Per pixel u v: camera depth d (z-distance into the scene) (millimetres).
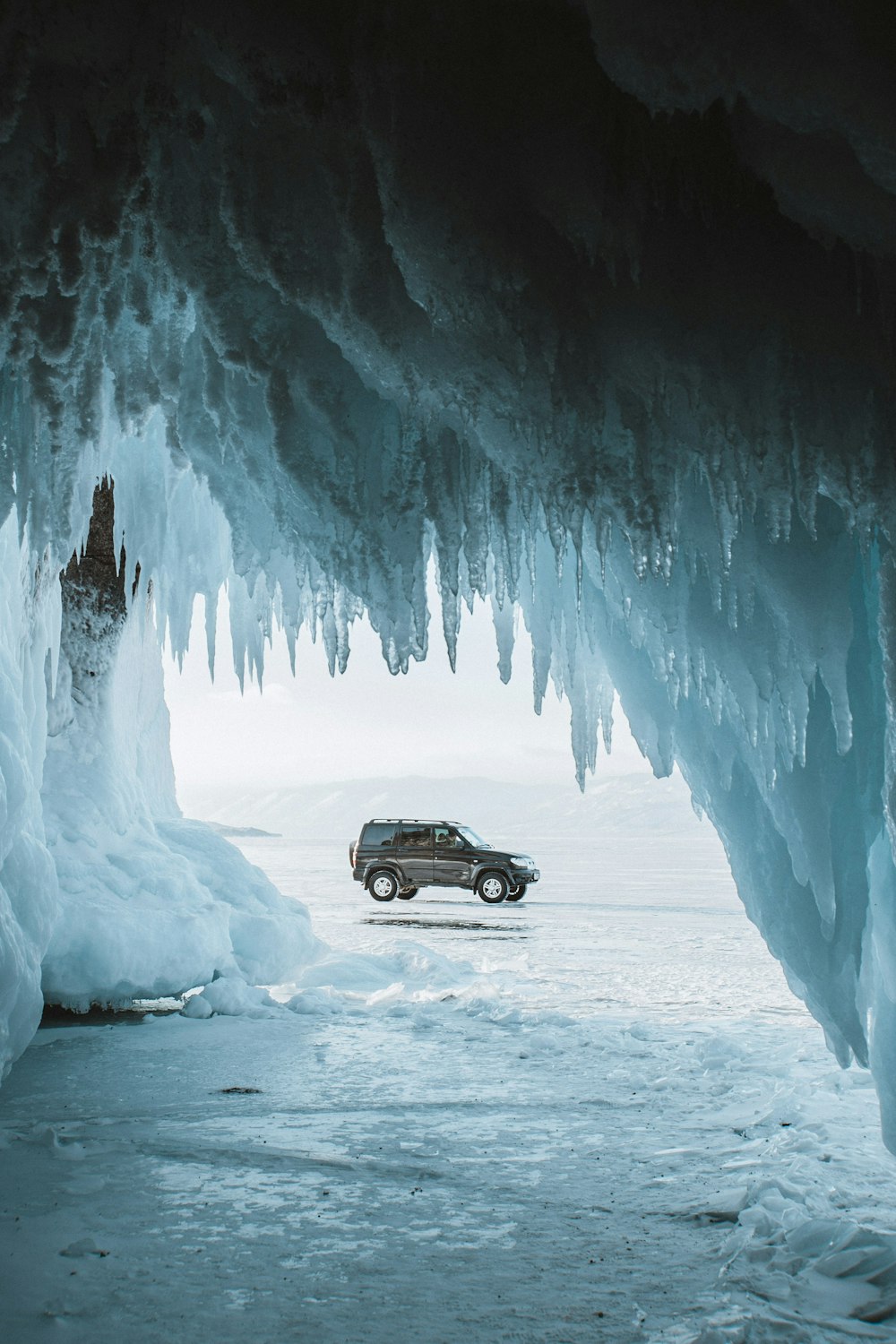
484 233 3945
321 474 4629
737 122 3932
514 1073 8258
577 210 3945
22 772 7109
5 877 7207
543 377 4176
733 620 5055
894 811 4656
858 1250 4438
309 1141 6320
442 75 3768
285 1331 3854
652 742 6297
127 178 3895
